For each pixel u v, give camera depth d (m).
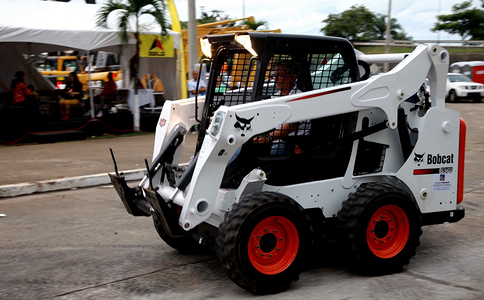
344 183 4.50
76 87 15.49
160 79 16.80
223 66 4.88
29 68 16.03
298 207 4.00
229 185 4.22
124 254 5.15
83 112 14.79
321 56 4.45
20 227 6.21
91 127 14.41
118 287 4.29
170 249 5.30
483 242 5.38
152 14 14.26
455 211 4.90
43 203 7.46
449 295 3.95
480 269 4.55
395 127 4.43
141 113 15.78
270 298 3.94
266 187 4.22
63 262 4.94
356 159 4.59
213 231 4.30
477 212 6.62
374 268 4.27
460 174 4.89
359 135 4.45
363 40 34.66
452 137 4.78
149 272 4.63
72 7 14.99
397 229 4.40
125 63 15.86
